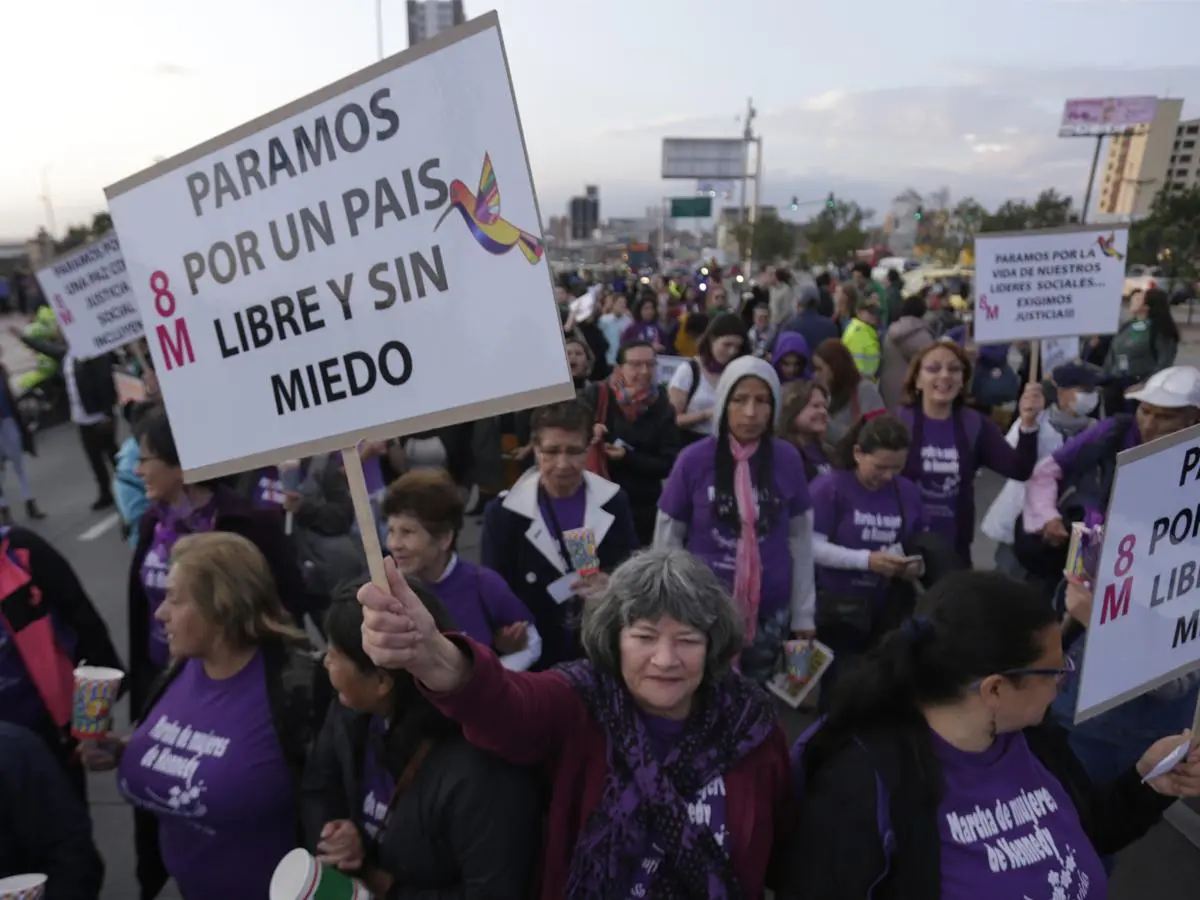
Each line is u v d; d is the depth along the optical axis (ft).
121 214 5.57
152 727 6.93
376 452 13.08
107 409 26.03
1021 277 15.02
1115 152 232.12
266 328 5.33
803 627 10.56
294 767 6.57
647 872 4.79
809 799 4.99
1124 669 5.62
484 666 4.80
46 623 7.95
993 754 5.03
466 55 4.69
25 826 5.98
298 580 10.19
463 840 5.20
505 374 4.89
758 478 10.14
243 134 5.19
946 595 4.98
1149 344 25.72
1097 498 10.50
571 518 9.89
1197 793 5.32
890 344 25.99
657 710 5.16
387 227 4.99
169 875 7.74
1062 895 4.82
